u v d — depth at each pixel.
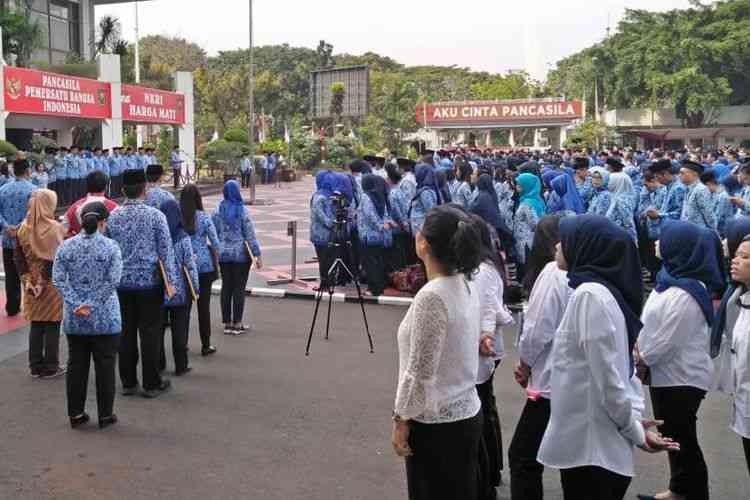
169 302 7.03
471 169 12.00
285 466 5.19
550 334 3.95
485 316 4.40
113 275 5.77
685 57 50.47
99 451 5.43
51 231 7.01
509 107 50.44
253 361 7.74
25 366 7.53
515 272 10.28
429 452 3.28
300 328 9.15
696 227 4.33
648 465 5.29
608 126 53.00
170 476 5.02
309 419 6.09
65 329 5.76
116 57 28.34
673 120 53.91
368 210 10.60
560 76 73.06
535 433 4.09
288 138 50.22
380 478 5.00
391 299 10.53
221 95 59.16
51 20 34.62
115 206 7.48
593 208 11.18
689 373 4.30
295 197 30.69
